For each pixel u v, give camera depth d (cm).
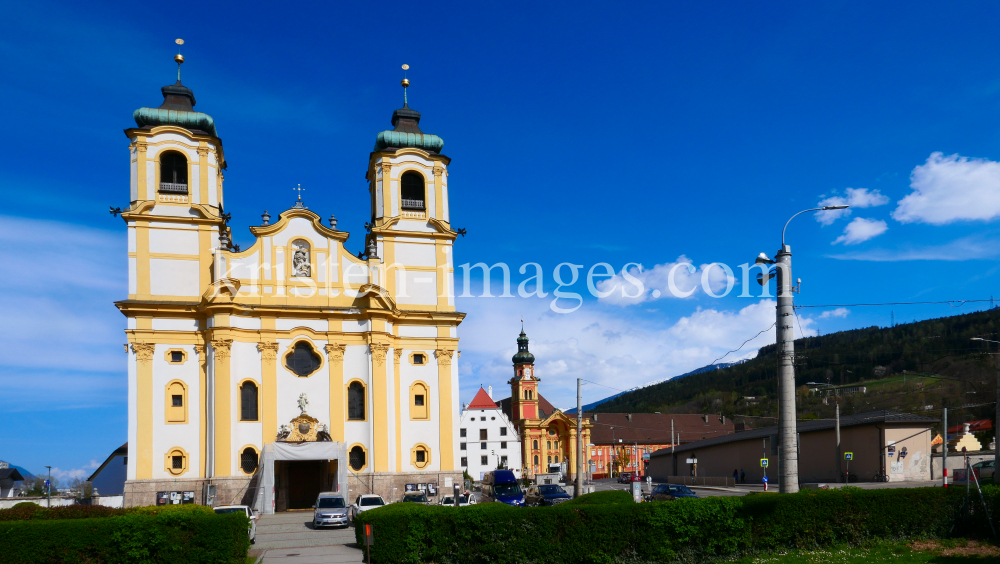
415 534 2783
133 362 5759
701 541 2816
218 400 5694
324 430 5909
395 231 6488
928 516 2997
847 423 7150
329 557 3228
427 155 6662
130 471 5628
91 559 2548
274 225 6162
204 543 2669
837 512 2925
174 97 6284
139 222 5956
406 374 6331
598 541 2752
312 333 6084
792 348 2883
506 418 13425
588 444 14100
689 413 16325
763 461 6612
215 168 6241
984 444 8238
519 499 5316
